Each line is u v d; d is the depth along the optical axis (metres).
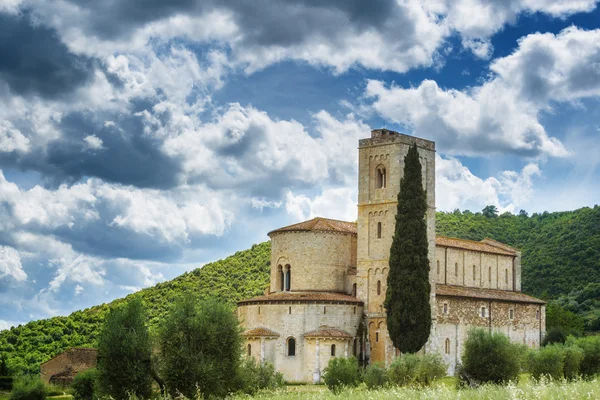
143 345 79.31
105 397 76.62
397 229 116.25
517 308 139.00
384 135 123.31
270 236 129.12
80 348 139.50
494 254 143.62
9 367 148.12
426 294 114.94
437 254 131.62
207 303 83.69
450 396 56.19
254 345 116.38
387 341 117.56
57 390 121.25
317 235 125.06
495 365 95.50
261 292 178.25
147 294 193.50
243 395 77.50
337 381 97.75
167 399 72.19
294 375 115.31
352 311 119.88
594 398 50.81
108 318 81.38
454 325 125.62
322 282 124.12
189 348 79.81
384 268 120.44
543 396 52.22
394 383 93.94
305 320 116.62
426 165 124.25
